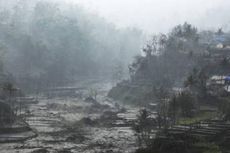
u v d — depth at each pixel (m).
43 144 76.69
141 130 78.06
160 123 79.31
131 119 104.44
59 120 105.75
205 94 98.44
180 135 63.81
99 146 75.38
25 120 101.31
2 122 87.94
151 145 64.00
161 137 63.78
